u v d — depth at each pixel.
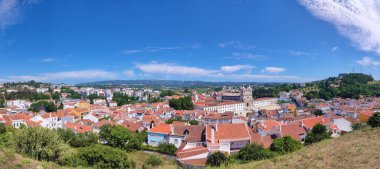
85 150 53.00
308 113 175.38
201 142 81.06
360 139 43.16
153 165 59.72
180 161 64.81
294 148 65.12
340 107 182.75
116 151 54.91
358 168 28.78
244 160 57.56
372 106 180.38
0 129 88.62
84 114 177.25
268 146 77.19
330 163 31.36
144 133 105.88
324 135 80.88
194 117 170.12
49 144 44.81
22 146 43.00
